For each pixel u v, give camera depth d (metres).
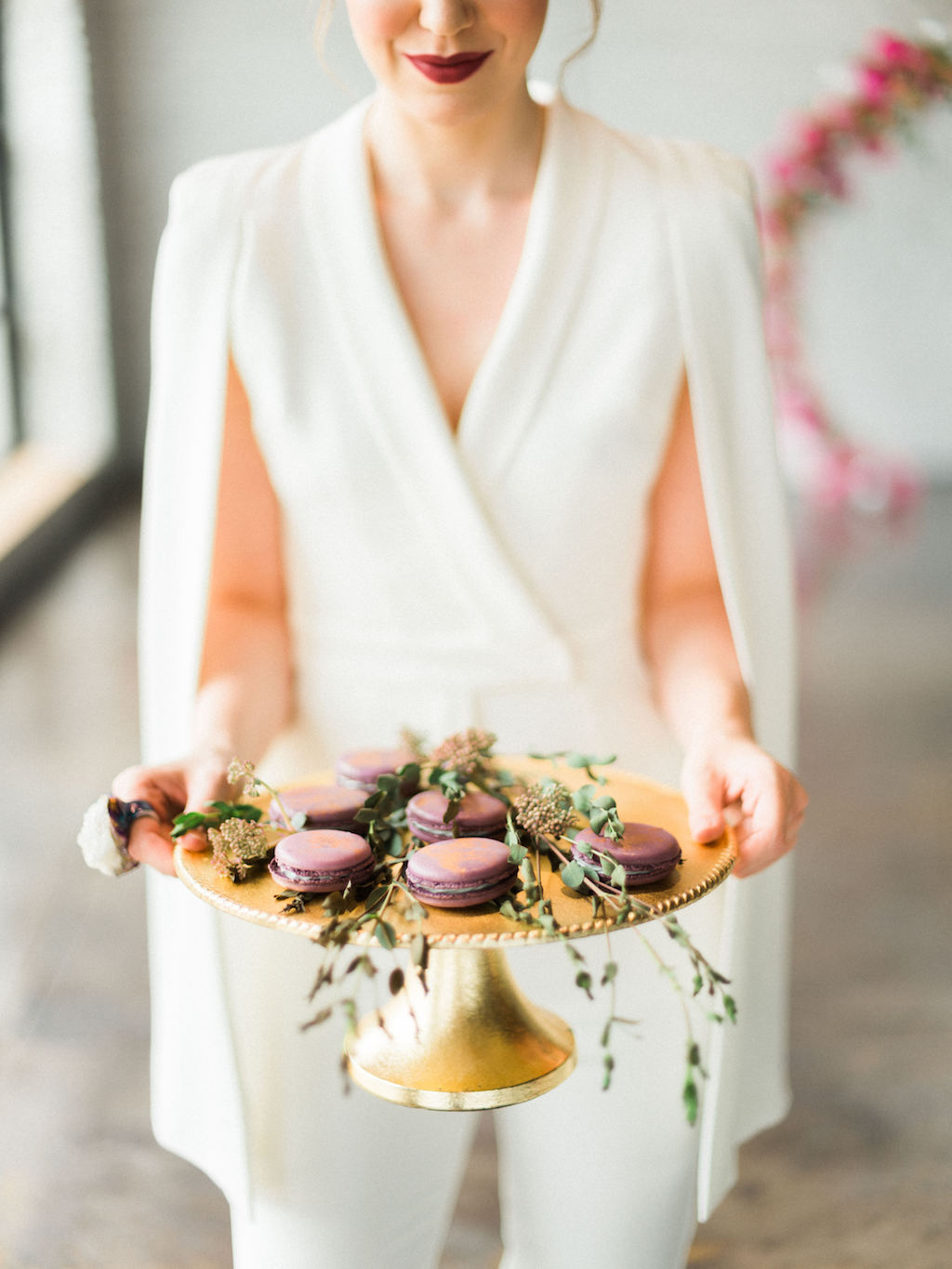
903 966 2.32
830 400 7.04
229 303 1.02
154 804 0.93
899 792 3.04
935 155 6.59
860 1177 1.81
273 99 6.65
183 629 1.07
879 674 3.86
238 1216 1.09
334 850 0.82
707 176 1.04
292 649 1.10
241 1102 1.06
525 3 0.88
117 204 6.70
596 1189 1.10
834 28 6.61
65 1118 1.92
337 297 1.01
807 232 6.18
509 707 1.06
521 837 0.87
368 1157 1.08
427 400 1.00
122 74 6.54
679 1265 1.14
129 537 5.68
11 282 6.09
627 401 1.01
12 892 2.58
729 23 6.58
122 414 7.01
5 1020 2.16
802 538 5.65
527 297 1.00
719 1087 1.09
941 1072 2.03
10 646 4.21
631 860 0.82
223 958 1.05
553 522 1.03
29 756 3.29
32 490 5.71
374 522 1.03
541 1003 1.09
